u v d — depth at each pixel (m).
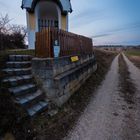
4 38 10.36
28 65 5.58
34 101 4.34
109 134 3.64
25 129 3.33
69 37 6.76
